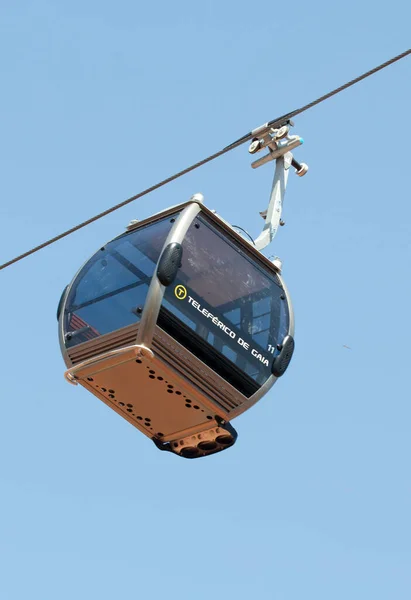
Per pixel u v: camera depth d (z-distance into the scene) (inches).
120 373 1008.9
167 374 999.0
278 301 1057.5
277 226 1128.2
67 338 1032.2
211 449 1057.5
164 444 1070.4
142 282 1007.0
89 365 1011.3
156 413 1040.2
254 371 1031.0
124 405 1039.0
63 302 1044.5
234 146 1027.3
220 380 1016.2
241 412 1030.4
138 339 989.2
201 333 1006.4
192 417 1033.5
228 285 1031.0
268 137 1128.2
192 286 1009.5
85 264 1052.5
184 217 1023.0
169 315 996.6
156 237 1026.7
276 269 1066.7
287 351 1048.8
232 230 1048.2
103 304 1020.5
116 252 1038.4
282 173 1140.5
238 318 1028.5
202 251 1024.9
